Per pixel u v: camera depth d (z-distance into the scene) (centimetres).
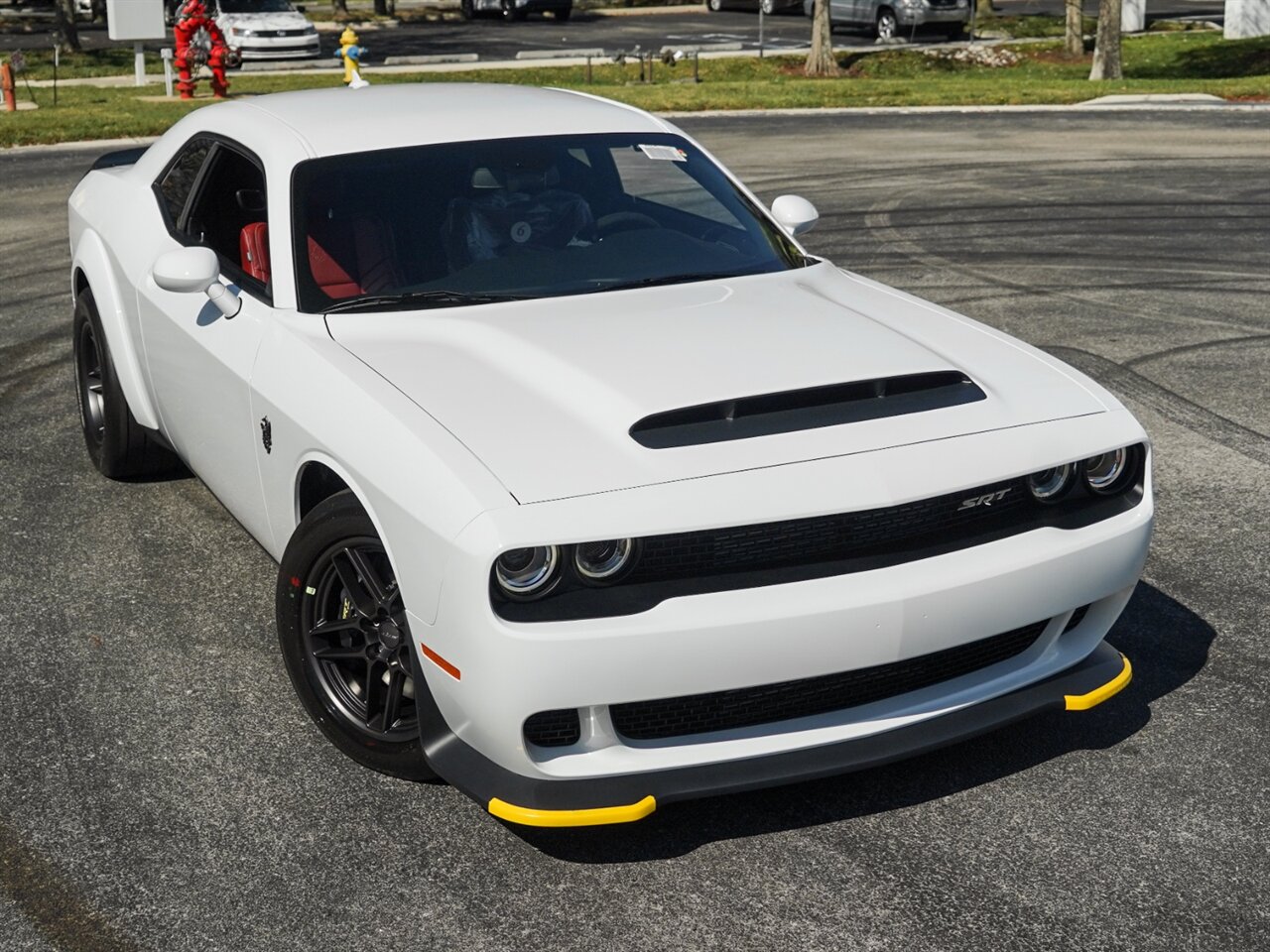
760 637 301
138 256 498
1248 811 345
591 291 407
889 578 314
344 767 368
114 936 301
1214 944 296
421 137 441
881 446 323
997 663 351
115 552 508
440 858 329
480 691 299
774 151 1579
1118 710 395
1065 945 296
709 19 4156
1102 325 820
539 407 333
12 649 435
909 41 3216
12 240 1103
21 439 634
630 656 296
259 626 451
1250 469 586
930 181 1352
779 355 357
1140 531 351
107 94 2345
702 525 297
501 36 3681
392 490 317
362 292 398
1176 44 3042
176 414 475
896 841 334
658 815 345
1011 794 353
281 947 297
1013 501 338
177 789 357
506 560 296
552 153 448
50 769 367
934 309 423
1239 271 961
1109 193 1270
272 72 2761
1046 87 2183
